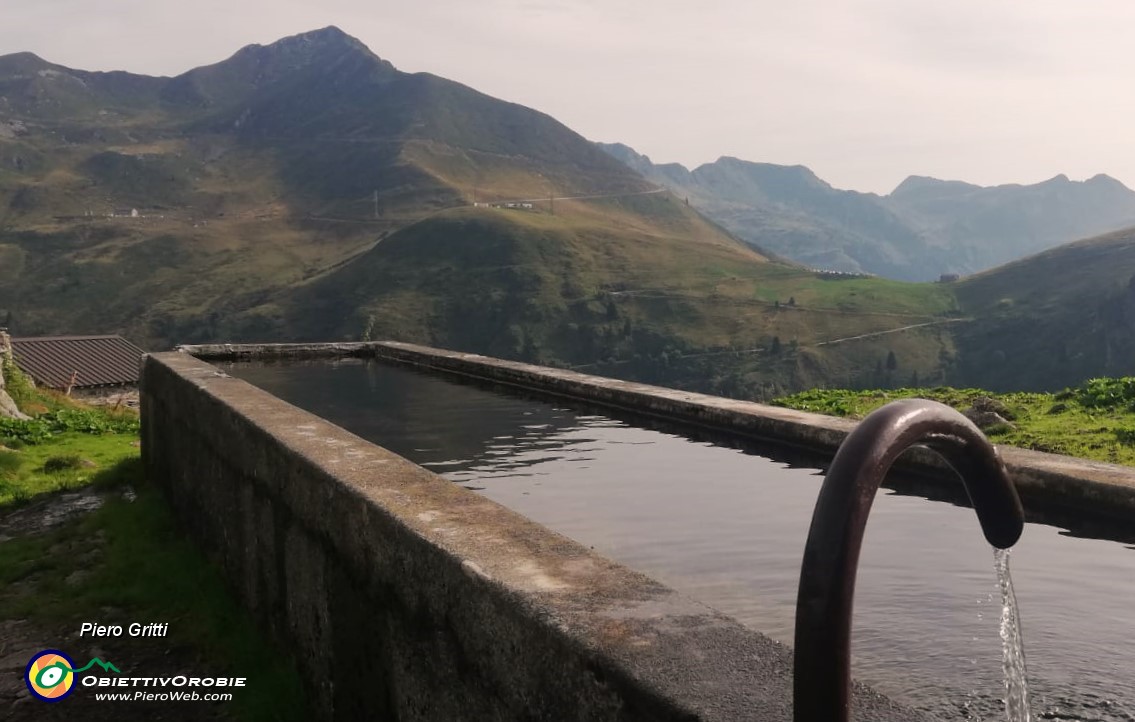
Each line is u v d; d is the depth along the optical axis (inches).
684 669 67.9
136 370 1179.9
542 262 6063.0
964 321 5359.3
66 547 262.4
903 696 94.7
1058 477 141.8
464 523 107.0
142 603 209.6
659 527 155.7
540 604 81.6
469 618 91.4
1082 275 5511.8
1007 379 4658.0
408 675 106.7
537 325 5319.9
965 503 158.9
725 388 4557.1
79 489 336.2
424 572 101.3
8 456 410.3
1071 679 97.9
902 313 5531.5
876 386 4606.3
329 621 133.7
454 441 233.6
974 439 53.6
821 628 46.8
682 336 5216.5
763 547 144.0
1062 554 132.6
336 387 338.0
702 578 131.0
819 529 47.9
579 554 95.3
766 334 5221.5
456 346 5226.4
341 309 5836.6
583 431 240.5
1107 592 118.6
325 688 136.7
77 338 1230.3
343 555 126.6
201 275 7165.4
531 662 80.7
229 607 193.5
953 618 113.3
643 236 7185.0
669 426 241.0
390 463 140.2
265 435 168.6
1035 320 5108.3
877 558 134.0
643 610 79.8
